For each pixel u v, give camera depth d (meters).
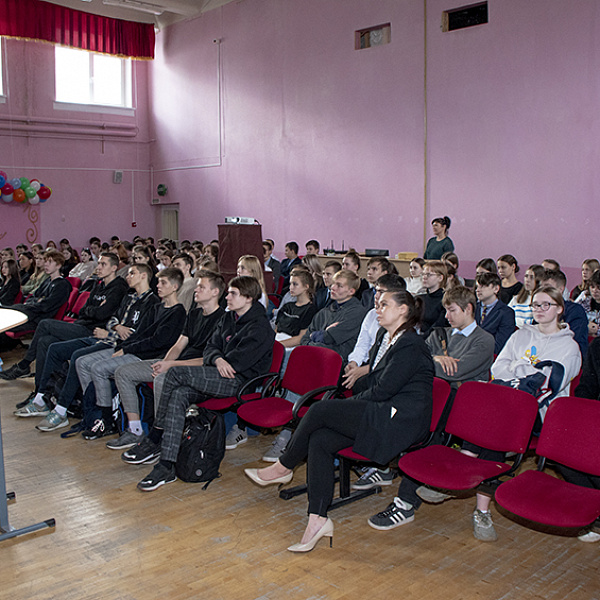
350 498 3.10
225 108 11.49
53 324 4.89
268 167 10.74
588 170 6.75
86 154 12.54
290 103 10.21
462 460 2.63
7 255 7.93
